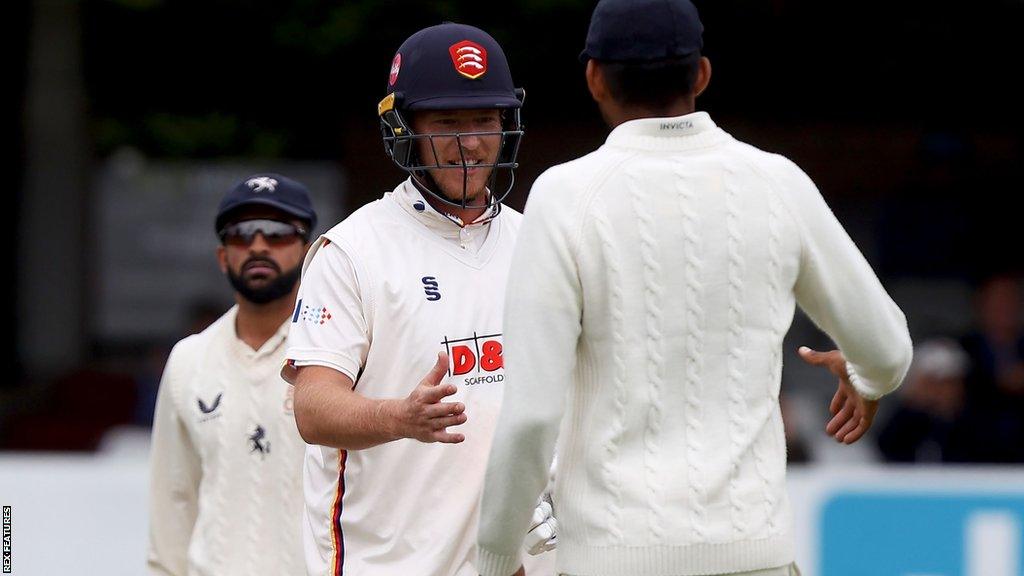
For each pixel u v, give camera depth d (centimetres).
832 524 2261
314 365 1212
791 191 1024
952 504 2228
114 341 4159
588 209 998
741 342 1009
